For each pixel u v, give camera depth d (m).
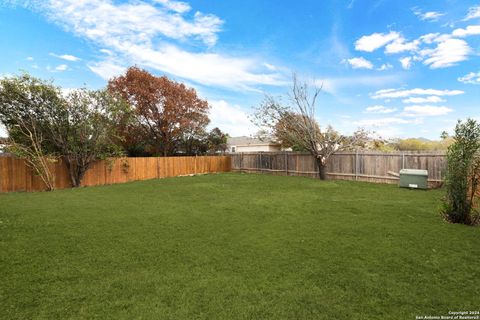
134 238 4.72
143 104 21.08
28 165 11.91
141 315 2.52
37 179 12.21
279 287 3.04
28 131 11.85
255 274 3.36
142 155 22.30
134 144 21.72
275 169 18.31
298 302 2.75
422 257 3.83
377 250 4.09
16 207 7.31
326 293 2.92
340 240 4.54
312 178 15.12
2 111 11.51
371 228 5.18
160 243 4.47
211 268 3.53
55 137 12.58
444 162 10.95
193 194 9.62
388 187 11.12
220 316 2.52
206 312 2.58
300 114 14.88
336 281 3.17
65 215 6.37
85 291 2.95
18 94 11.41
